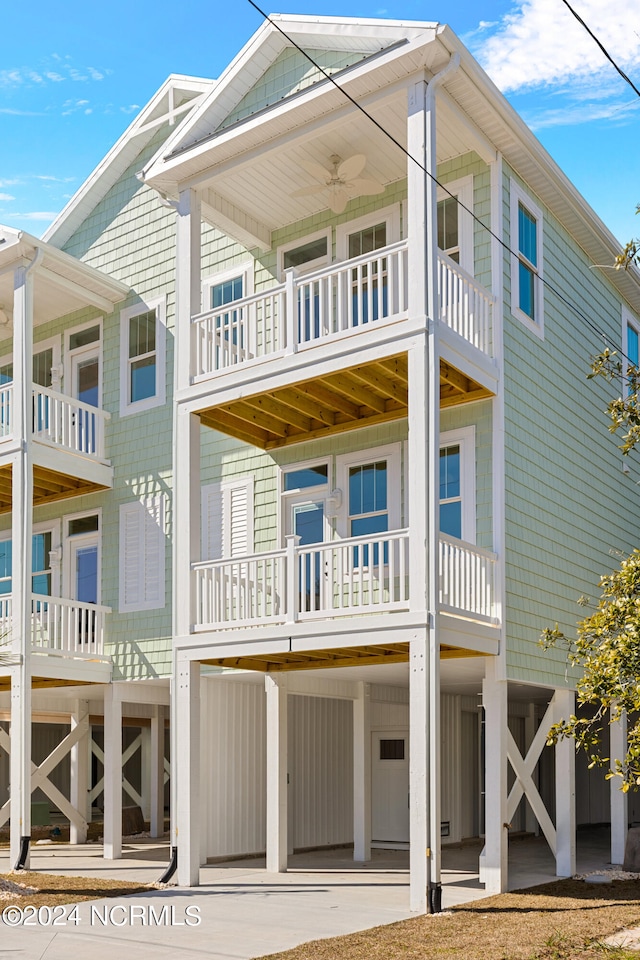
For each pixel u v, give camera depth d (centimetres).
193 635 1308
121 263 1875
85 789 1973
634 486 1859
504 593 1277
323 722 1783
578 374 1617
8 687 1739
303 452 1548
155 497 1742
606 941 915
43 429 1725
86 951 885
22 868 1441
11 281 1722
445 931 959
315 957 847
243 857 1605
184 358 1393
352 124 1342
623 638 845
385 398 1434
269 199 1552
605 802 2450
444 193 1423
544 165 1428
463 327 1276
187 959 850
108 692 1716
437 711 1090
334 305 1552
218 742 1592
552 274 1544
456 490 1341
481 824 1936
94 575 1814
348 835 1809
